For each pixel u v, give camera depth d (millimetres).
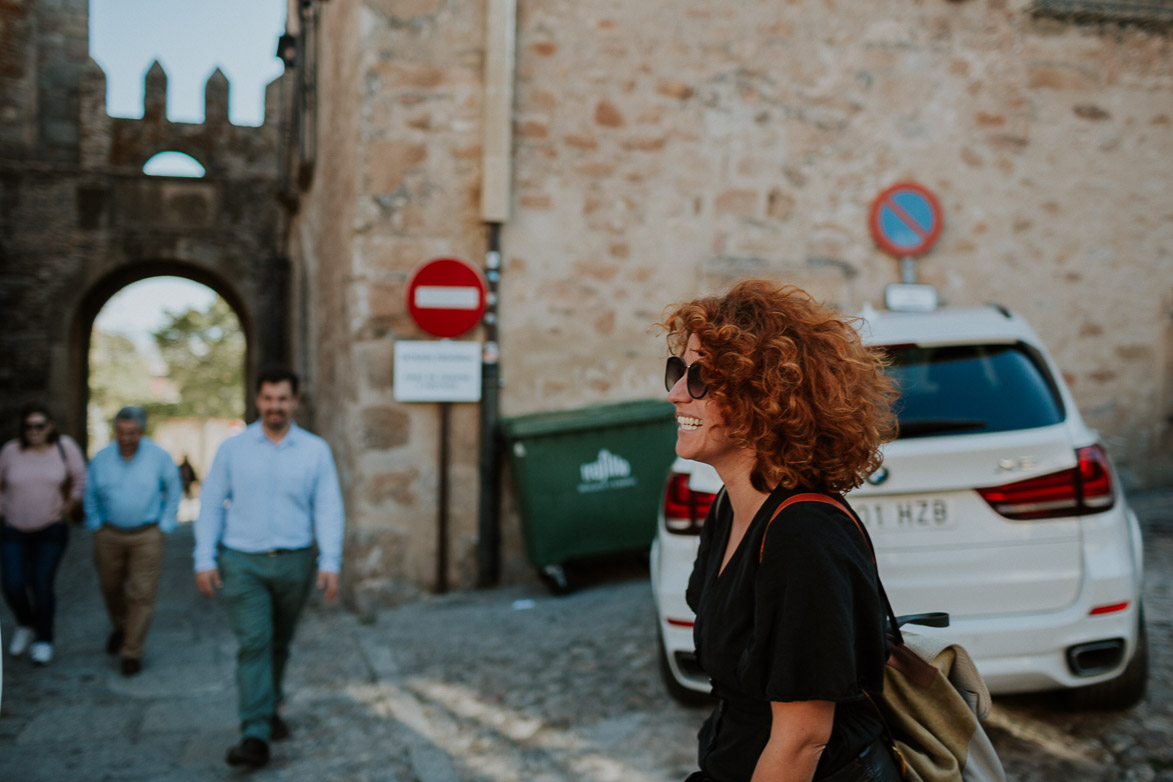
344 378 7508
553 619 5820
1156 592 4973
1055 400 3420
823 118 7711
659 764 3523
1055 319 8125
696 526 3529
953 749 1480
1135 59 8281
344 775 3707
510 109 6938
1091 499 3195
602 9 7312
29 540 5723
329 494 4156
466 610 6324
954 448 3229
